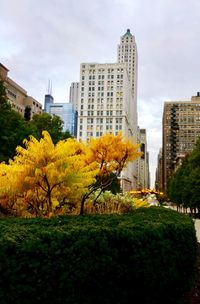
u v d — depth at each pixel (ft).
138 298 16.28
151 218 21.70
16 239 13.69
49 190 22.84
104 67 472.44
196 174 126.31
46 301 13.58
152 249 16.62
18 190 22.79
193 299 19.69
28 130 97.91
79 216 21.24
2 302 13.04
